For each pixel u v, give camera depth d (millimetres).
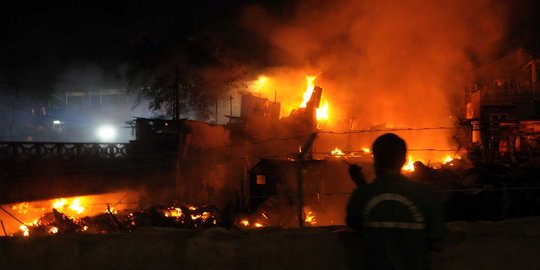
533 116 37469
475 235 3471
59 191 19359
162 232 3582
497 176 15711
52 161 19797
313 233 3516
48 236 3551
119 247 3441
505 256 3438
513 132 28203
